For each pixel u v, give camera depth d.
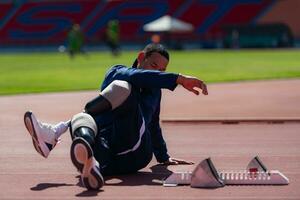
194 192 10.98
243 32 133.50
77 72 57.62
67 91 36.28
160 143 13.58
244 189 11.16
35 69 64.25
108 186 11.57
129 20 151.88
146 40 149.75
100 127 12.32
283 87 36.75
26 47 158.00
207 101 29.41
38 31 158.00
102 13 154.12
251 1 142.62
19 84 42.56
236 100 29.62
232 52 107.62
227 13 144.12
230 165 14.05
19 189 11.45
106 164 12.23
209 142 17.81
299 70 53.97
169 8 148.88
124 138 12.20
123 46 150.12
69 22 156.00
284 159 14.76
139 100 12.41
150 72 11.79
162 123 22.19
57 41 156.38
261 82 41.09
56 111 25.94
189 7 147.00
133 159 12.43
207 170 11.39
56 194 10.98
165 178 11.98
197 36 142.50
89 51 137.88
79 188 11.46
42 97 32.53
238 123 22.08
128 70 12.02
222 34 136.12
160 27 134.12
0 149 16.64
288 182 11.59
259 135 19.12
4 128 21.11
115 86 11.83
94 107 11.96
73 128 11.67
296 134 19.25
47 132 11.83
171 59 80.62
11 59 96.12
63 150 16.30
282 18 140.00
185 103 28.67
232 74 49.66
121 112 12.00
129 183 11.84
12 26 159.38
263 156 15.26
